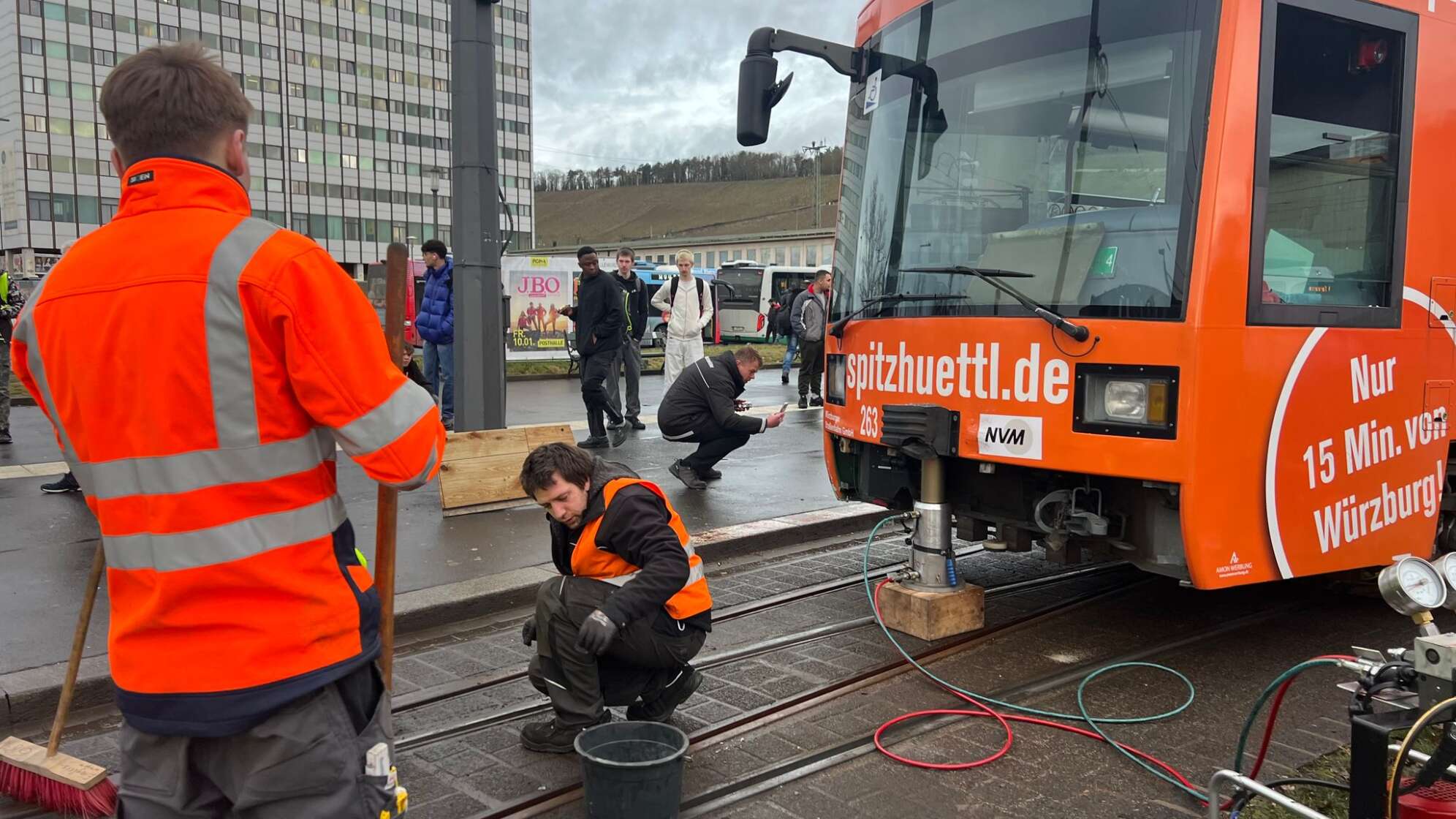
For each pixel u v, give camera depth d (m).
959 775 3.64
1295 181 4.33
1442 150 4.91
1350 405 4.53
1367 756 2.62
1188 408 4.01
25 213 70.81
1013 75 4.73
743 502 7.80
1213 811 2.84
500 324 7.79
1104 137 4.39
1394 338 4.73
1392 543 4.79
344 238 87.25
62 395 1.91
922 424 4.66
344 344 1.91
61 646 4.54
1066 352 4.28
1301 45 4.33
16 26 69.56
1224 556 4.11
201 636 1.87
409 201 90.88
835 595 5.85
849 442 5.65
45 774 3.28
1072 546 4.74
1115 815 3.36
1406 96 4.73
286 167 83.56
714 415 8.09
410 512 7.21
